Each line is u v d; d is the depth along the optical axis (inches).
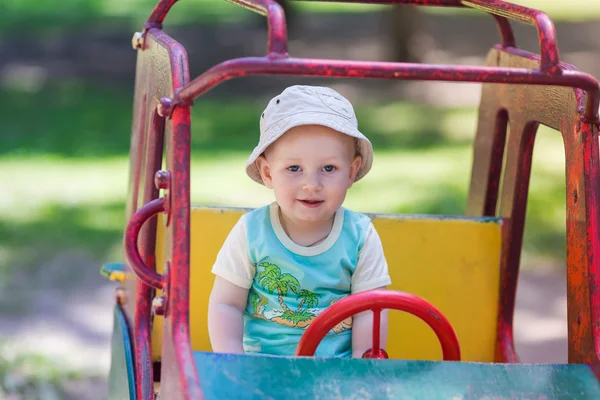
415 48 571.2
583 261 90.2
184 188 84.0
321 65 77.4
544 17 83.9
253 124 460.1
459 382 83.0
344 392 80.6
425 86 549.6
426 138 433.1
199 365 80.6
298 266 103.8
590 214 89.6
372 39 653.9
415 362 84.7
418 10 568.1
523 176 116.0
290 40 655.1
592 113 89.4
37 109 502.0
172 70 90.4
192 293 114.5
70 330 226.5
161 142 107.2
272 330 104.9
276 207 105.9
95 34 706.8
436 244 118.8
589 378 84.7
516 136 115.7
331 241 104.7
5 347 209.9
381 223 118.3
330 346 104.3
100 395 187.3
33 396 185.9
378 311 91.2
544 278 263.3
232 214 115.6
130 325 119.7
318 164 99.3
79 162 405.4
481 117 129.0
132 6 871.7
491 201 127.3
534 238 296.7
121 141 441.7
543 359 204.2
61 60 618.5
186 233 83.4
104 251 291.7
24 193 357.1
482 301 118.9
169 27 708.7
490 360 118.9
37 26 746.8
